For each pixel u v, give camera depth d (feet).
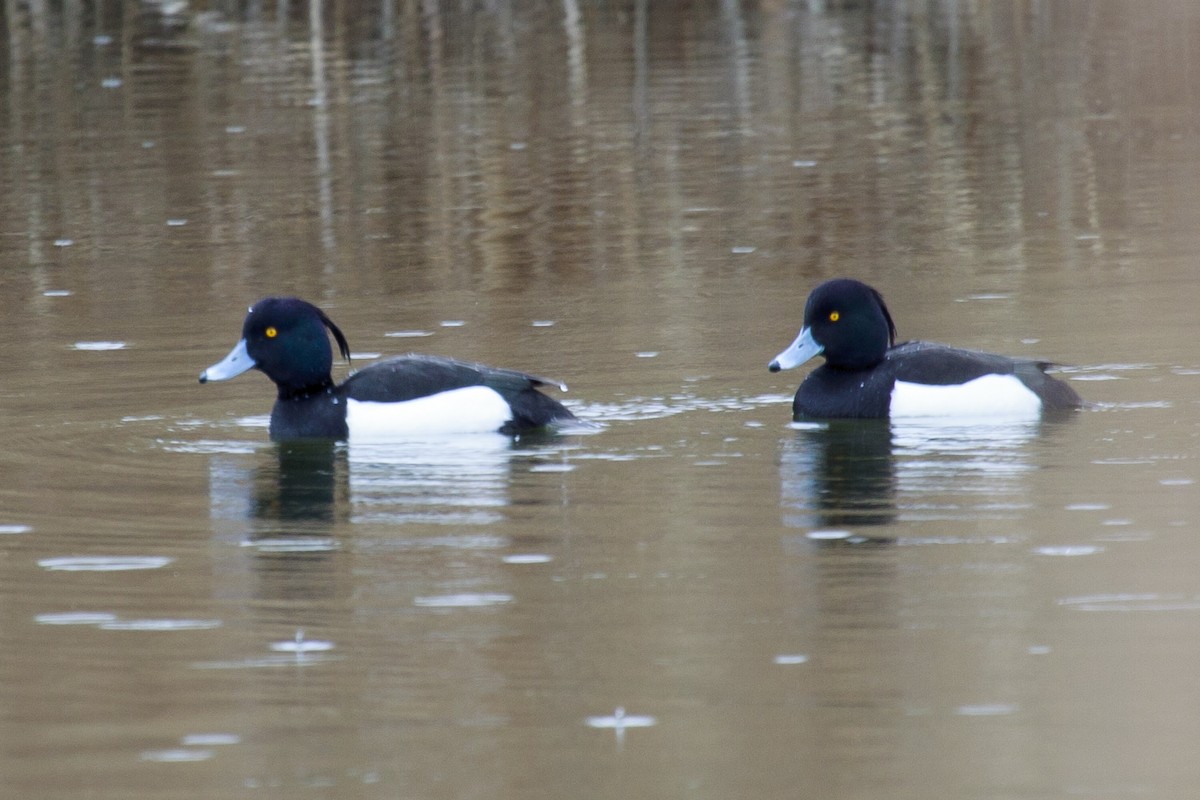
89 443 49.08
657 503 42.39
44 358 59.26
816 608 34.86
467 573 37.45
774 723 29.58
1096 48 132.57
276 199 88.48
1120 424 48.37
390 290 70.13
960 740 28.86
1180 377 53.36
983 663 31.91
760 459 46.24
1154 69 123.54
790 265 73.56
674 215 84.17
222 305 67.46
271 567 38.09
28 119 108.47
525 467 45.98
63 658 32.91
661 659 32.42
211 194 89.51
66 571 37.99
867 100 114.83
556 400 51.31
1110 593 35.27
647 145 101.30
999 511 40.93
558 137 103.91
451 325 63.82
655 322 63.72
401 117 109.70
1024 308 64.18
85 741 29.35
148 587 36.83
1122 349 57.21
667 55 131.44
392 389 49.60
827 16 148.66
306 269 74.08
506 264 74.69
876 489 43.06
